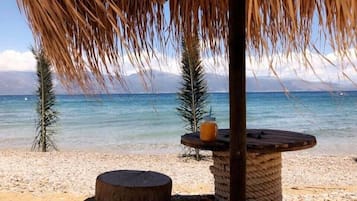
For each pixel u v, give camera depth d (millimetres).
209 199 5441
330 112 30391
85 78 1003
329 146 14672
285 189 6570
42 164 9570
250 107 36750
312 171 8875
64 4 927
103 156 11523
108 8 1025
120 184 3467
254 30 1421
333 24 1202
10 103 51781
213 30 2023
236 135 2021
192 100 9914
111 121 25391
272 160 3854
